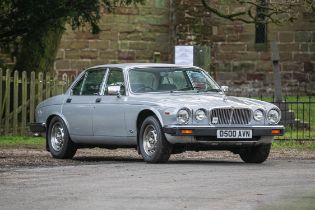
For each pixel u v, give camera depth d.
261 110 31.95
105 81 34.94
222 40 76.81
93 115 34.72
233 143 31.39
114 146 34.56
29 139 50.09
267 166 31.06
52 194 22.30
